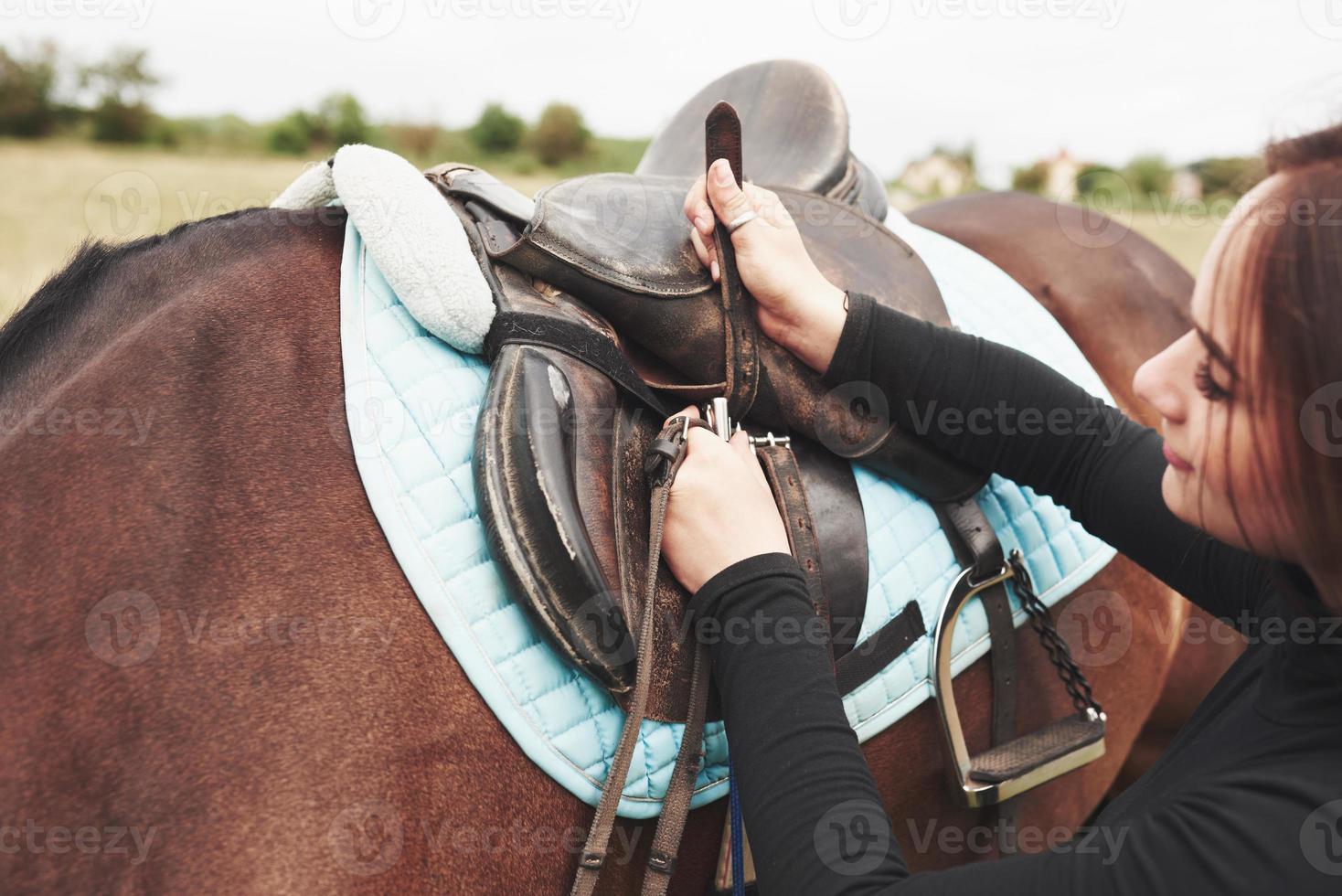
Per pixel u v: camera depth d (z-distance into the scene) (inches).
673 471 23.6
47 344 26.2
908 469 29.3
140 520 21.6
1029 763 30.1
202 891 19.0
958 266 40.9
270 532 22.2
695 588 23.5
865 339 27.1
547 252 26.5
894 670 28.8
